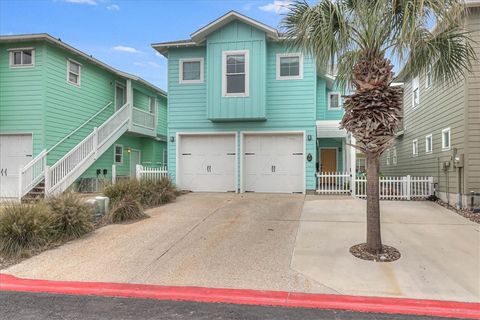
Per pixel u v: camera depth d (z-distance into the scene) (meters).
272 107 14.43
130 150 20.16
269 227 8.74
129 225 9.00
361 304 4.82
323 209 10.78
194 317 4.48
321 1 6.39
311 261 6.47
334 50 6.56
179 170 15.14
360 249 7.01
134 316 4.51
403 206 11.37
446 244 7.38
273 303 4.89
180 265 6.34
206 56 14.65
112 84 18.95
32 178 12.98
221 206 11.29
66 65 15.52
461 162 11.05
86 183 14.96
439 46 6.77
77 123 16.22
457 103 11.54
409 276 5.75
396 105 6.40
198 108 15.01
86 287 5.48
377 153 6.73
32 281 5.73
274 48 14.37
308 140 14.24
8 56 14.49
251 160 14.84
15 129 14.34
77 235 7.96
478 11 10.64
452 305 4.76
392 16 6.24
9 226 7.06
